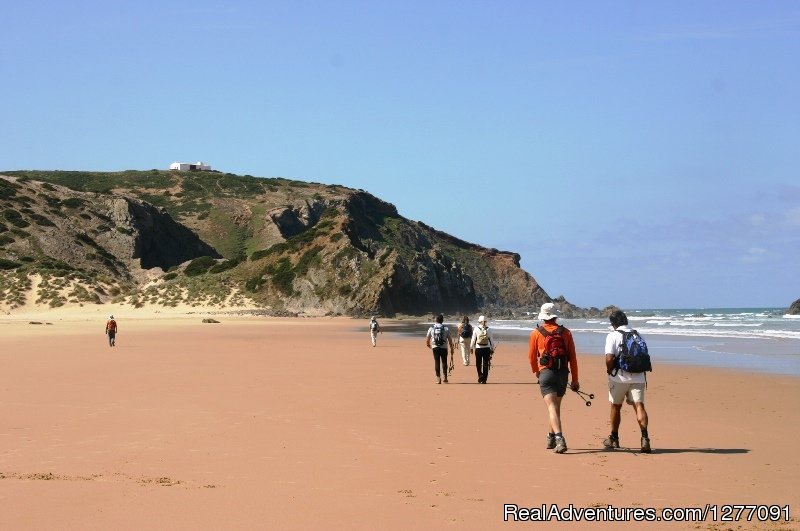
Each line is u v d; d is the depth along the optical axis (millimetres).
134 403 15227
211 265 112062
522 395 16766
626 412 14141
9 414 13656
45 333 50938
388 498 7738
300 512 7164
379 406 14875
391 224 165250
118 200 137500
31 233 119938
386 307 97562
